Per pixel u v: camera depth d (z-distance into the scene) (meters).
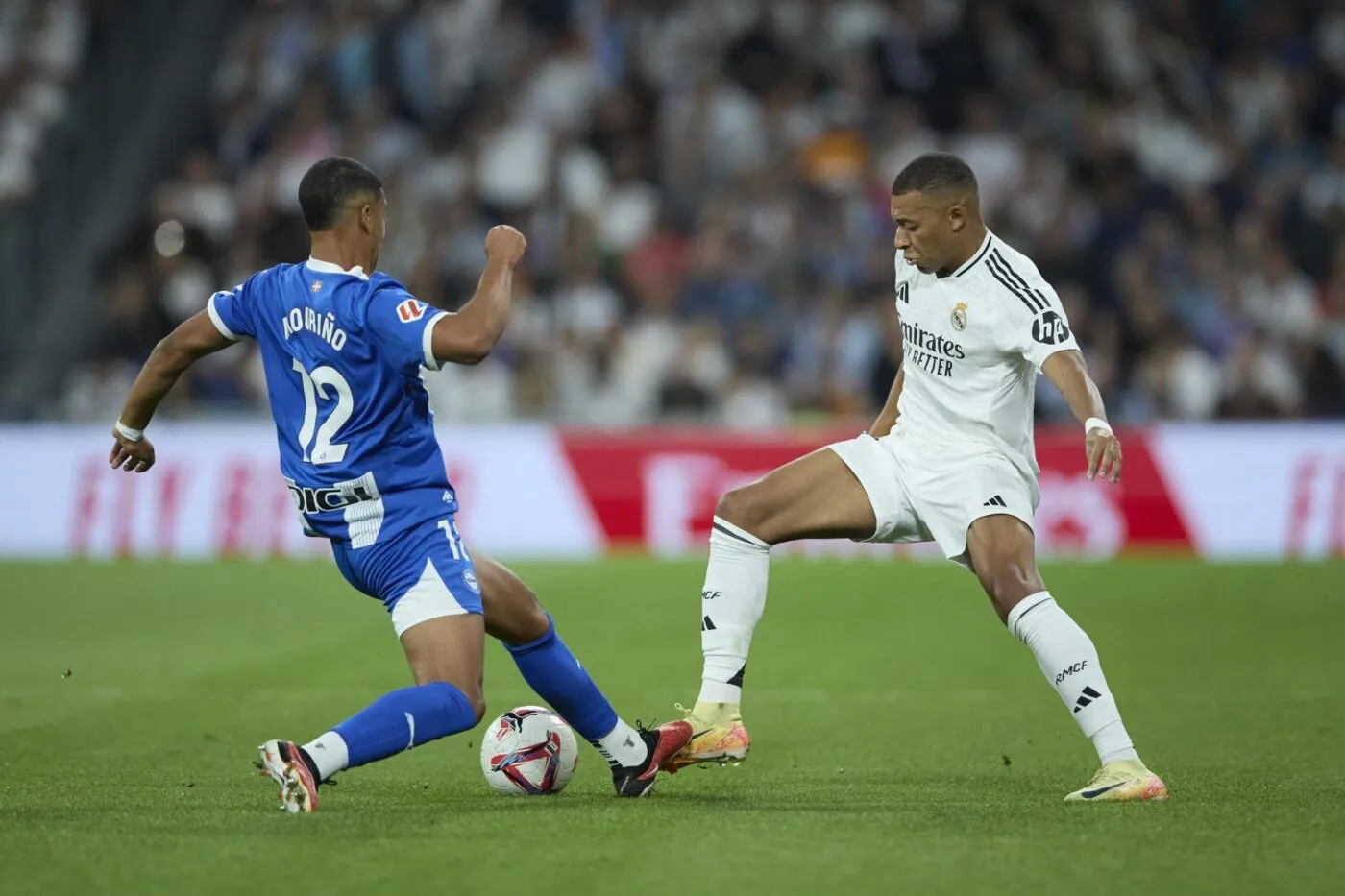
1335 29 71.94
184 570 47.34
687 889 14.93
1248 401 55.62
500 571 19.59
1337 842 16.72
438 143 67.81
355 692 29.73
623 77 70.50
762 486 21.22
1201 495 48.62
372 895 14.76
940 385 20.86
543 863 15.88
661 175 67.50
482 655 18.64
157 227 64.38
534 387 58.75
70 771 22.11
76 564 49.03
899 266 21.06
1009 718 26.77
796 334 60.22
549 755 20.17
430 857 16.12
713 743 20.69
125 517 51.75
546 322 61.81
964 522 20.44
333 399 18.62
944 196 19.94
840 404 57.28
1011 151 66.31
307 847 16.53
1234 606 39.09
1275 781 20.78
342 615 39.50
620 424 57.78
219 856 16.16
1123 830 17.34
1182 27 72.06
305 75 70.38
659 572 45.19
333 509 18.86
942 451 20.78
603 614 39.00
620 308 63.09
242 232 63.66
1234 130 68.75
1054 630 19.59
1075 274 61.00
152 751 23.89
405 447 18.75
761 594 21.20
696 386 57.94
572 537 50.56
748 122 67.81
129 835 17.14
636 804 19.39
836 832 17.34
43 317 66.94
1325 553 47.91
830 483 21.17
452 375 58.81
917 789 20.64
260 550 51.00
